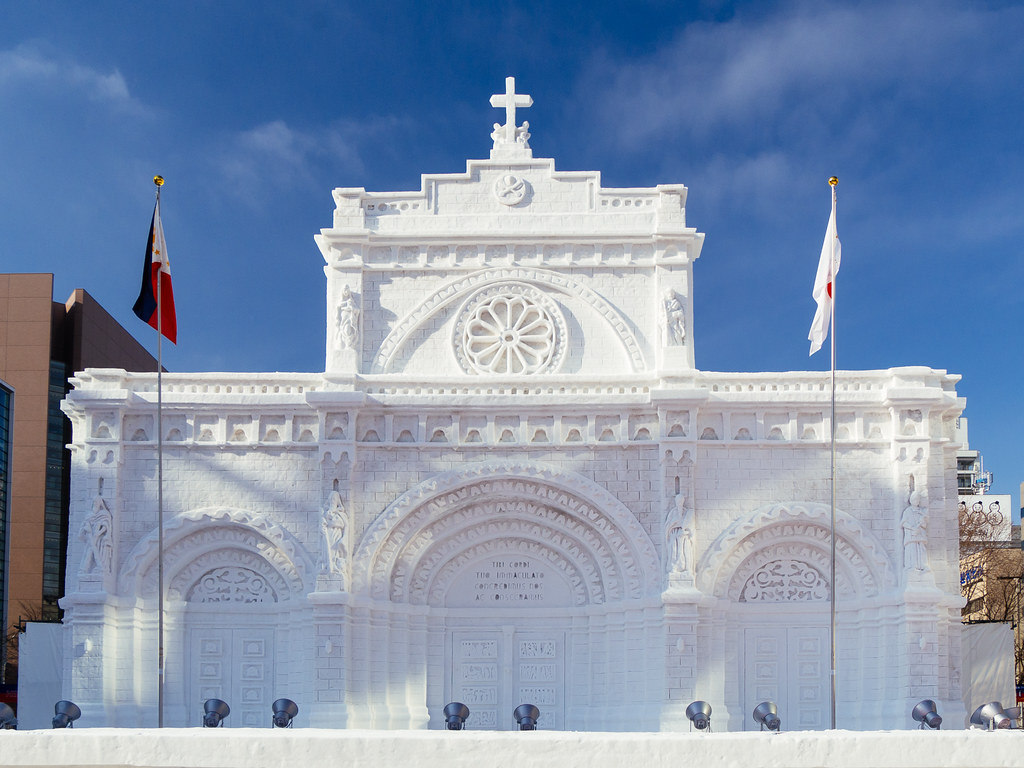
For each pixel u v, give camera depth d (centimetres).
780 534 4075
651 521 4041
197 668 4056
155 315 3925
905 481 3991
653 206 4422
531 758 855
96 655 3888
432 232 4388
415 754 855
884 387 4109
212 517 4044
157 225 3978
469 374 4316
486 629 4141
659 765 855
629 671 3997
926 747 858
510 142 4541
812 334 3991
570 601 4159
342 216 4403
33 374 9231
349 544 4016
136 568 4025
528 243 4409
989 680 4341
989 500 10506
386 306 4381
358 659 3956
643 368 4294
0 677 7812
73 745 859
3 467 8069
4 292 9356
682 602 3897
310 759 854
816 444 4075
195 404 4109
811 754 859
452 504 4103
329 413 4075
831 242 3912
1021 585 7525
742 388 4147
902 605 3897
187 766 856
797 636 4050
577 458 4094
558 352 4334
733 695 3991
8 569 8712
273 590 4109
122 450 4094
